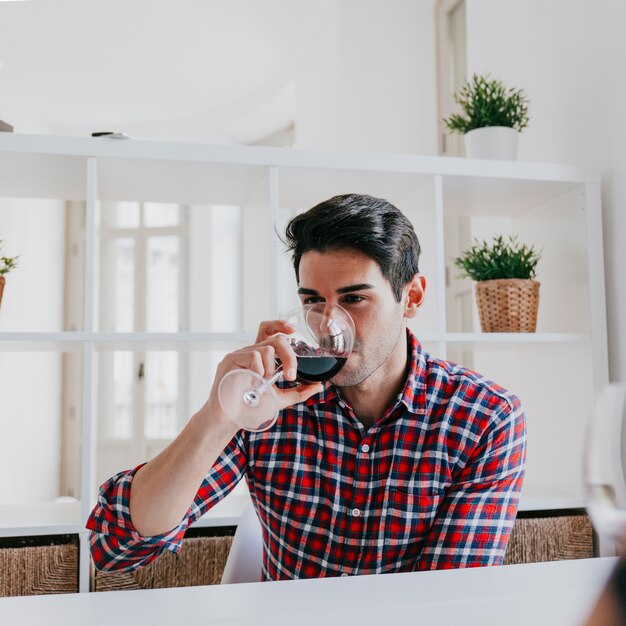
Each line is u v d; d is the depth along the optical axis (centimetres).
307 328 93
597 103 188
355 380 103
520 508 169
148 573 148
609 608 35
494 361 247
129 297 590
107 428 584
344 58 361
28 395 482
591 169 183
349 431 112
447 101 314
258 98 504
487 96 192
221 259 581
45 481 513
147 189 188
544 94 215
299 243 106
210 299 572
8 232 454
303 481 113
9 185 183
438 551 106
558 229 198
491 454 111
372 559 110
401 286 106
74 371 553
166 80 476
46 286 523
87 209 158
